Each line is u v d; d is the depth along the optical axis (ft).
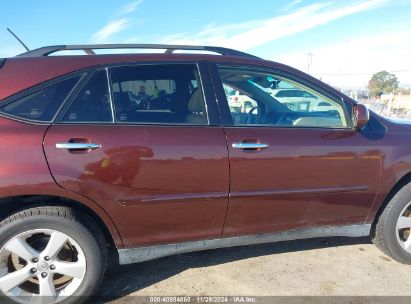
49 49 8.57
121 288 9.33
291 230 9.68
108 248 9.09
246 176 8.71
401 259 10.52
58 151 7.52
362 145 9.66
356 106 9.43
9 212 8.00
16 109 7.64
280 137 9.01
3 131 7.38
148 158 8.02
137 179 8.01
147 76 8.59
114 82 8.32
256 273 10.02
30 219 7.59
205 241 9.02
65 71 8.07
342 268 10.28
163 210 8.37
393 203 10.26
